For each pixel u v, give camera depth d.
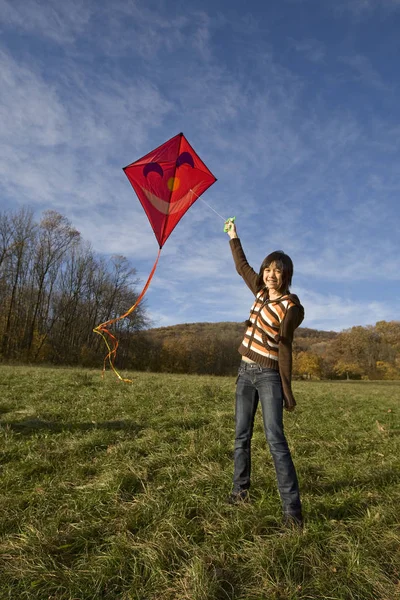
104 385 9.16
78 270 38.31
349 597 1.91
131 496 3.03
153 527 2.54
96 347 40.06
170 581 1.99
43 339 34.56
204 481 3.28
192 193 3.88
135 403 6.75
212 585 1.91
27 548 2.25
